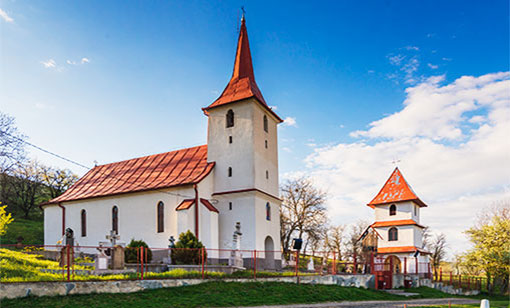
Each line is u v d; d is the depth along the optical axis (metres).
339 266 37.19
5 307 15.35
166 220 35.25
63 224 41.91
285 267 38.88
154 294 19.81
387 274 33.47
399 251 46.53
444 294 36.41
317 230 55.03
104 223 39.09
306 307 20.69
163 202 35.84
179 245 28.88
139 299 18.75
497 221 49.62
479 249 48.81
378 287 32.59
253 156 35.44
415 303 25.42
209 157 37.69
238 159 36.03
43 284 17.11
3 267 20.30
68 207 41.94
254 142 35.78
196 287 21.88
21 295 16.47
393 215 48.88
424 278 39.69
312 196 55.62
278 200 38.72
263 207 36.03
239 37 40.75
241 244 34.22
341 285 29.09
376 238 49.00
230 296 21.03
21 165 50.81
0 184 65.75
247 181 35.19
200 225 33.81
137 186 38.25
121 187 39.47
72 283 17.94
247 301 20.73
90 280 18.69
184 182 34.88
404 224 47.34
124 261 26.31
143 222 36.59
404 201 48.06
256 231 34.16
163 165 40.72
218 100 38.34
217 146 37.44
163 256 34.31
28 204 70.12
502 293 47.69
